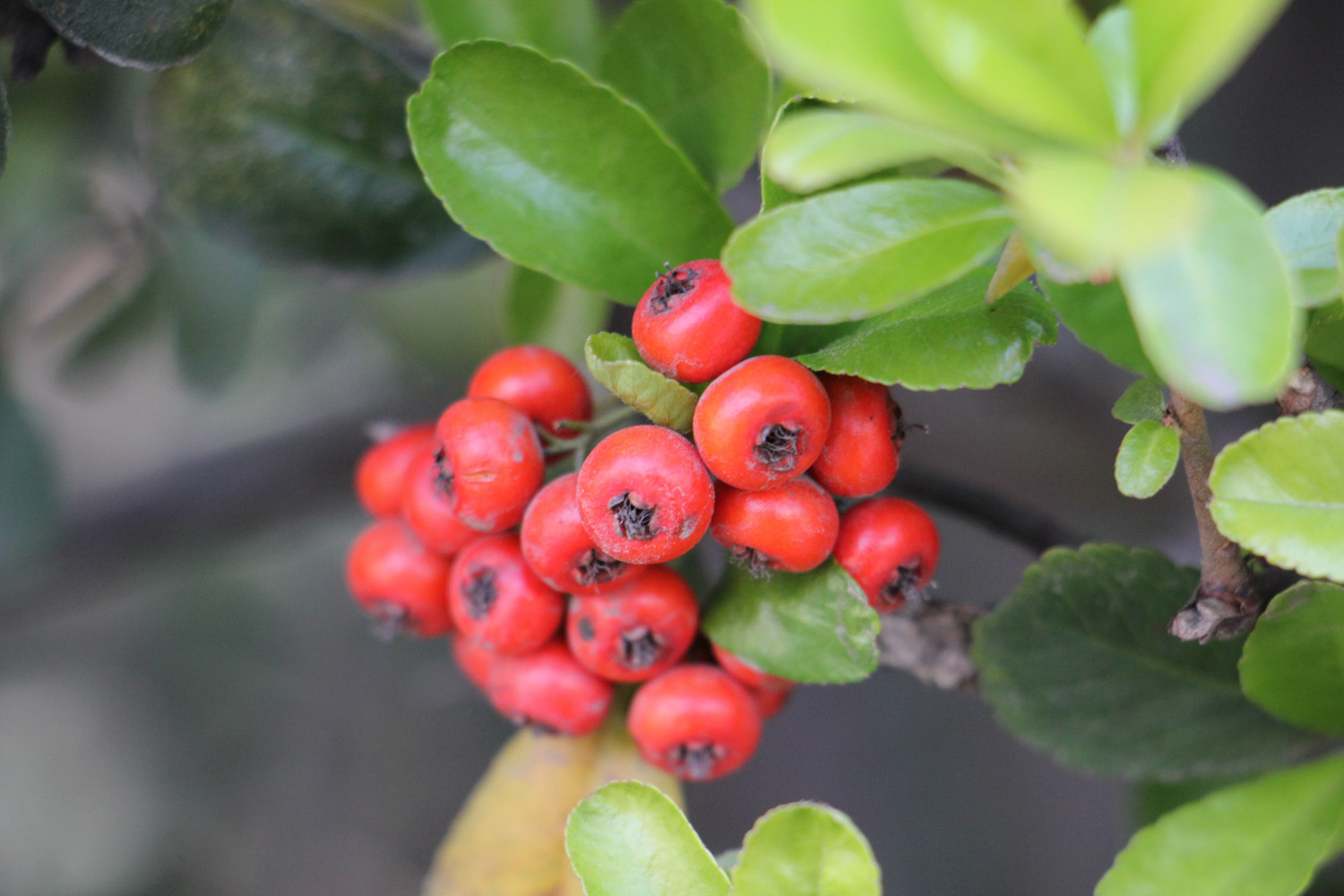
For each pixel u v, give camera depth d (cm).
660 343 15
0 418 22
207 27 16
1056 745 17
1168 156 14
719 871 15
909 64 13
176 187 18
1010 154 14
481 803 17
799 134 13
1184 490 23
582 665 17
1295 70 22
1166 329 13
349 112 18
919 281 14
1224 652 16
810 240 14
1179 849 16
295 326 28
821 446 15
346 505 28
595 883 15
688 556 17
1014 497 26
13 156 24
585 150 16
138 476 27
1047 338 15
